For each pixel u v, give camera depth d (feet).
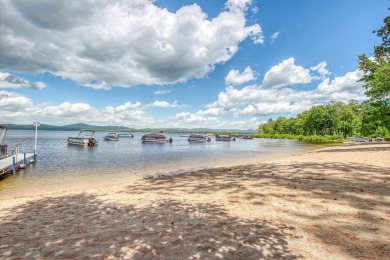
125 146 232.12
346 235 17.75
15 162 70.64
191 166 82.02
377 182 35.35
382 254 14.84
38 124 96.84
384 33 93.81
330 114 298.35
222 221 21.67
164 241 17.76
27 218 24.68
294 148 178.70
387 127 215.31
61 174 65.57
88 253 16.07
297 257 14.76
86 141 221.46
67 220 23.61
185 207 26.63
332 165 54.44
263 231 19.02
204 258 14.99
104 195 34.99
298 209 24.18
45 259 15.42
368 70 99.86
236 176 45.85
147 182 44.88
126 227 20.98
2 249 17.11
